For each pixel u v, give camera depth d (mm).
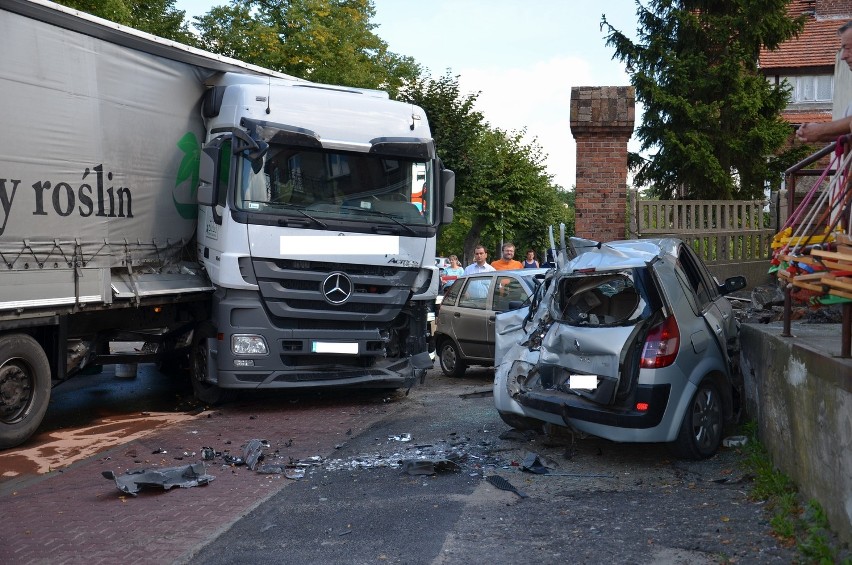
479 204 36312
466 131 30094
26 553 5398
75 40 8969
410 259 10867
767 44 18156
